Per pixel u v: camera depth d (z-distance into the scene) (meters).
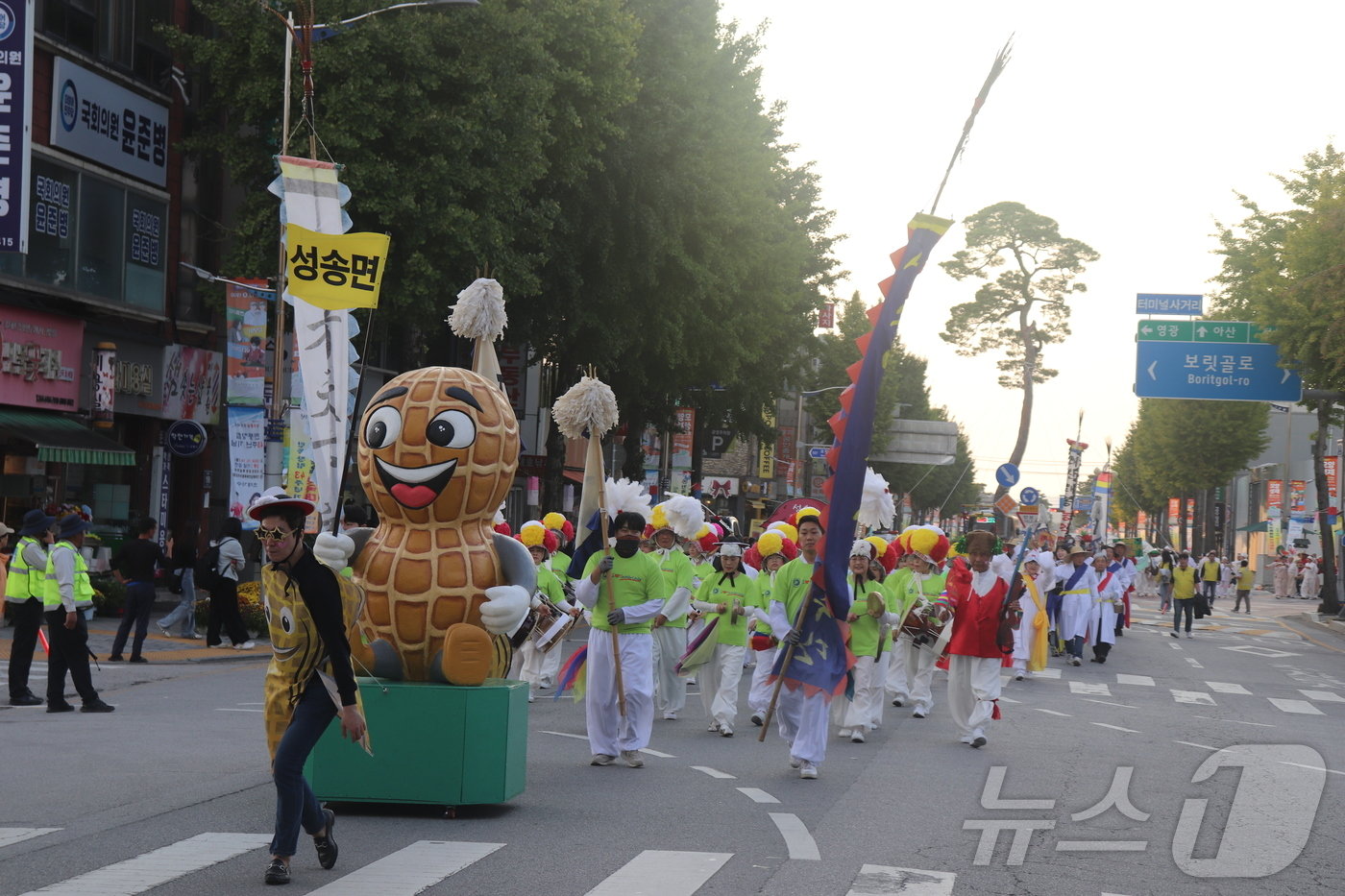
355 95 24.50
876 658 14.09
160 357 30.00
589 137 29.30
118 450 26.61
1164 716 17.17
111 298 28.53
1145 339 40.00
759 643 13.00
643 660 11.78
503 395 9.92
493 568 9.48
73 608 14.19
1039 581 21.95
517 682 9.75
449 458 9.28
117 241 28.72
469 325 11.01
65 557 14.18
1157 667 25.23
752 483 76.56
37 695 15.98
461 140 25.20
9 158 23.41
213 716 14.30
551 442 38.03
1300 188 40.91
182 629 23.44
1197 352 39.72
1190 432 74.12
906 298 11.61
